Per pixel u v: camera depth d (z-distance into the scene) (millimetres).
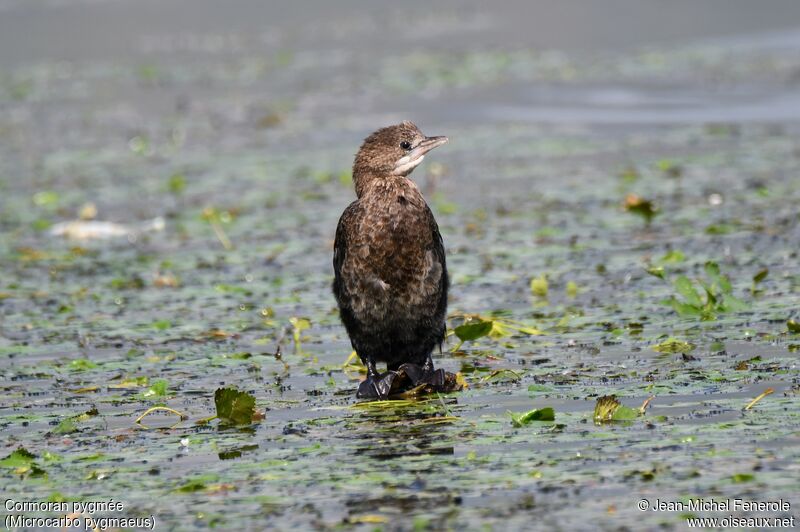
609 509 7863
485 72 33250
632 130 25844
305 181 23109
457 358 12008
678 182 20703
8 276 16922
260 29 42062
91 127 29922
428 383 10898
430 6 44219
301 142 26953
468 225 18469
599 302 13820
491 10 43031
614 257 15992
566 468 8617
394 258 10953
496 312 13500
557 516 7797
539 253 16516
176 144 27484
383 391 10883
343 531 7719
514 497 8141
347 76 34188
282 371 11938
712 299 12938
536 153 24141
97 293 15617
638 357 11547
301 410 10570
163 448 9633
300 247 17844
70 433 10172
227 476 8852
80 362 12281
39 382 11836
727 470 8391
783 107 27062
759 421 9383
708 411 9742
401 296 11031
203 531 7867
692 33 37156
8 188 23750
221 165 25000
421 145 11414
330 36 40719
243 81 34594
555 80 31734
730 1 41219
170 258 17625
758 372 10727
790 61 31938
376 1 45188
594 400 10297
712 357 11344
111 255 18078
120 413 10727
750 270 14695
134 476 8984
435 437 9500
